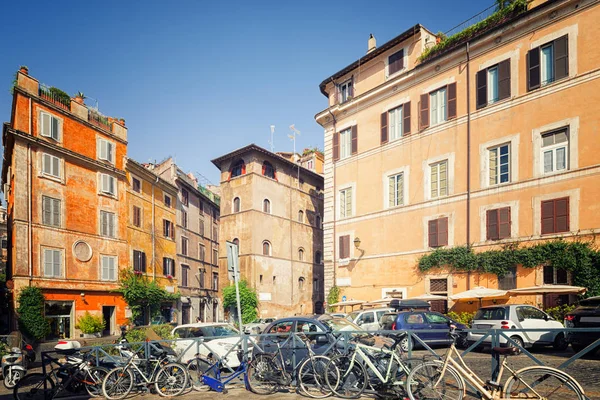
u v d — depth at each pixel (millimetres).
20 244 22844
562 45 18562
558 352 13680
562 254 17266
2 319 23797
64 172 25781
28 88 24219
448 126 22641
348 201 28188
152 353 10219
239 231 38250
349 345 8492
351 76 29422
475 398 6855
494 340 6812
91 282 26625
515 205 19422
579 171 17531
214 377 9461
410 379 7238
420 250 23203
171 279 36062
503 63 20562
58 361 9727
